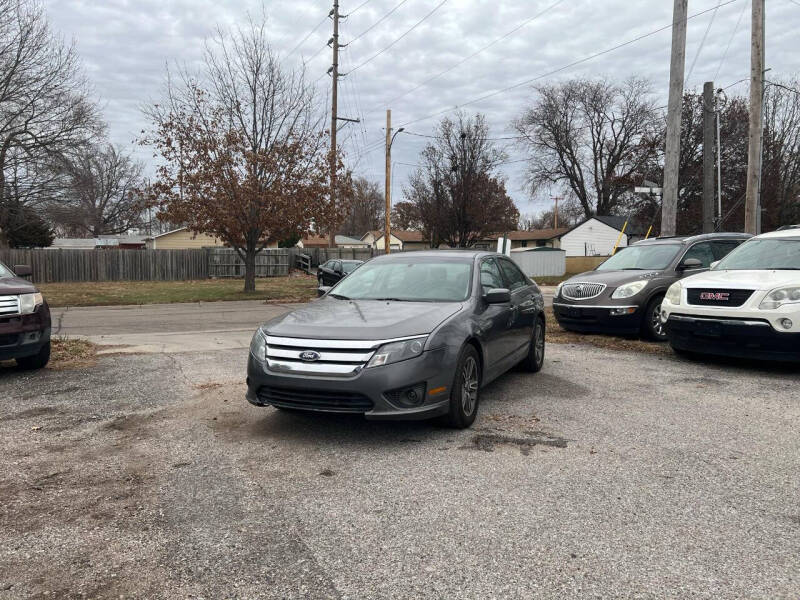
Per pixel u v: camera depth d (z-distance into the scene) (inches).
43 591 98.2
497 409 210.1
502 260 261.6
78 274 1147.3
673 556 108.7
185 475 149.6
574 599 95.1
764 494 136.1
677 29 531.8
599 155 2097.7
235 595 97.0
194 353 339.6
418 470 151.9
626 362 300.2
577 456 161.5
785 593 96.5
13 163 959.6
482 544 113.5
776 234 313.7
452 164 1269.7
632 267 391.5
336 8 1306.6
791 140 1464.1
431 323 179.6
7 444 174.2
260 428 188.9
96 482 145.3
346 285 232.8
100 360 314.3
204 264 1263.5
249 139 801.6
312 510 129.0
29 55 928.9
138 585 100.0
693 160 1518.2
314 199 812.0
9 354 254.5
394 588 98.7
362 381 163.8
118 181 2268.7
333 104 1327.5
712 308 274.7
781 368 281.9
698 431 183.2
